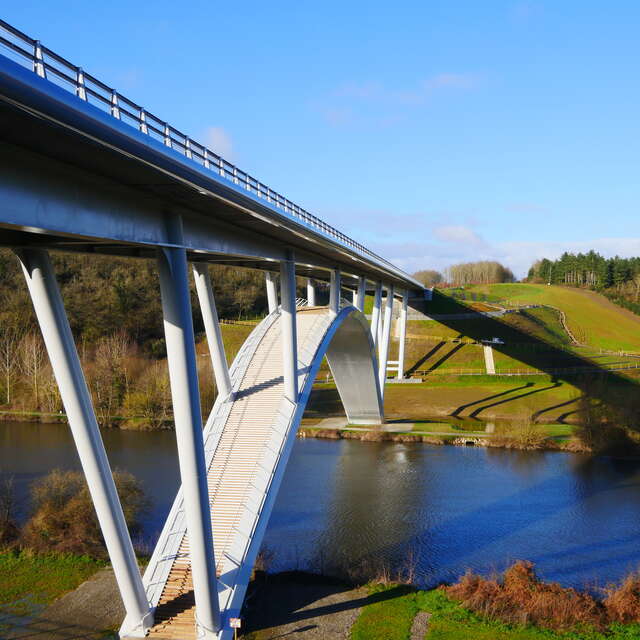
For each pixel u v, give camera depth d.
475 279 190.12
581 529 34.09
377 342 58.44
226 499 24.97
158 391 66.62
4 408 68.25
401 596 25.20
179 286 18.30
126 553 19.23
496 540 32.44
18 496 38.56
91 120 11.66
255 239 26.83
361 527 34.19
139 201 17.20
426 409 68.75
